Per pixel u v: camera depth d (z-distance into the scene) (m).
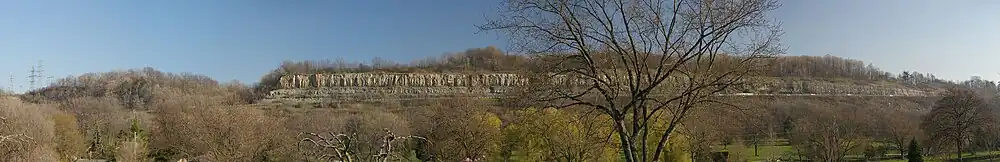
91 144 51.81
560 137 32.22
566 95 16.83
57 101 100.00
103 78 116.00
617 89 16.53
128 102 105.88
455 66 129.38
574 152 32.06
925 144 59.94
